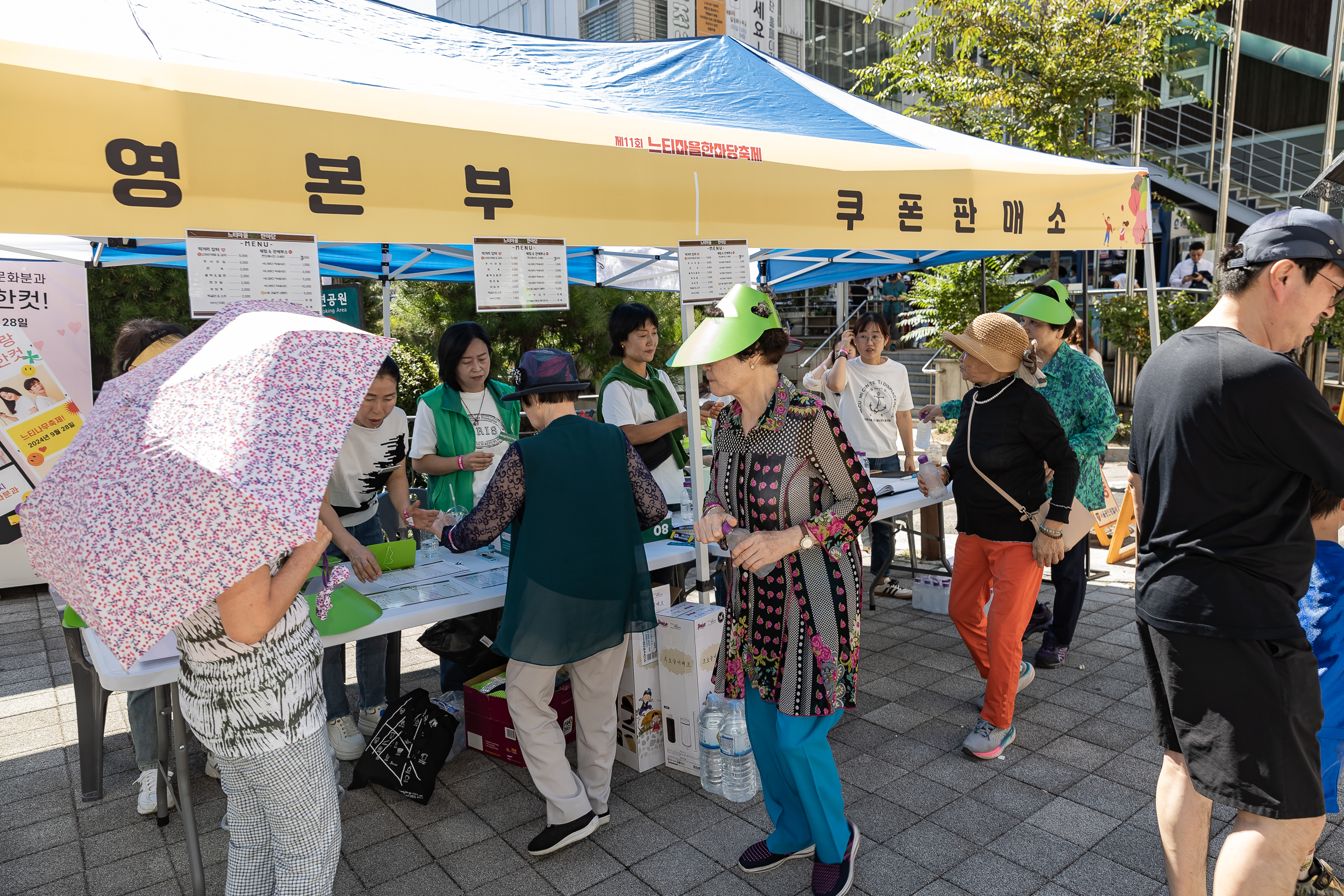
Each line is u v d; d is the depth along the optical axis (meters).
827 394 5.35
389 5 3.56
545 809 2.96
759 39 16.11
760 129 3.10
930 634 4.67
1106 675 3.96
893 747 3.31
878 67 11.62
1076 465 3.01
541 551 2.52
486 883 2.53
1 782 3.29
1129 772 3.04
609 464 2.66
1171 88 16.00
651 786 3.08
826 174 3.08
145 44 2.09
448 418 3.84
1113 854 2.54
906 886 2.42
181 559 1.46
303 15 2.99
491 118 2.41
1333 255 1.73
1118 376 11.23
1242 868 1.74
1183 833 1.94
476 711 3.41
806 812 2.34
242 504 1.47
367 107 2.20
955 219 3.44
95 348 7.50
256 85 2.06
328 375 1.71
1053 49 10.39
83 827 2.93
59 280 5.67
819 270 6.48
